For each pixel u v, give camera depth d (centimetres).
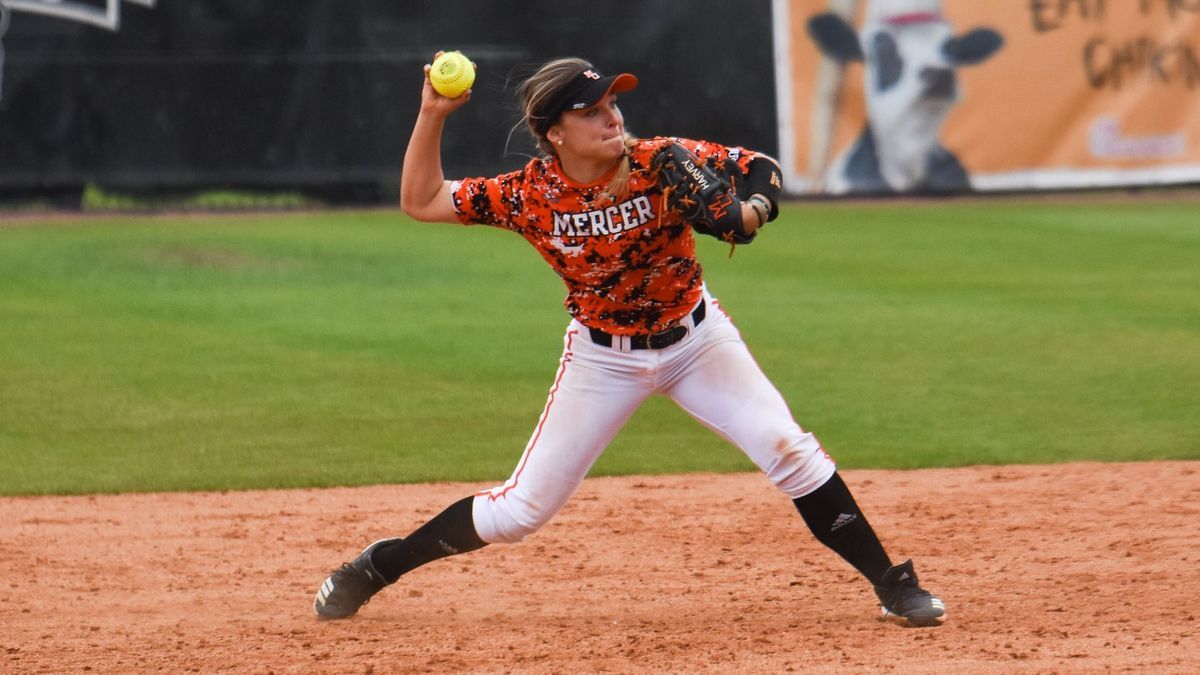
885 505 2398
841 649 1590
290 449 2881
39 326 4088
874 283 4725
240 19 6069
